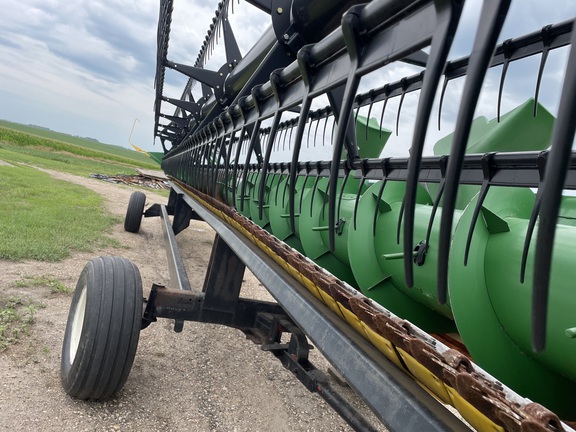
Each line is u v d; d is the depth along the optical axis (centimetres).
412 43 89
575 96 51
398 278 211
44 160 2648
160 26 568
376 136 329
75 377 261
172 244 489
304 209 277
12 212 780
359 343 141
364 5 108
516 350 157
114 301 264
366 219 221
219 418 290
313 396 338
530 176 126
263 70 290
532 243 144
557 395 160
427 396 113
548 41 162
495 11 64
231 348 397
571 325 129
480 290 155
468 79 68
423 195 238
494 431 88
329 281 156
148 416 276
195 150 461
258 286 638
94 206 1077
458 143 69
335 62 132
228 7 492
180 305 310
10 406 258
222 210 311
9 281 452
